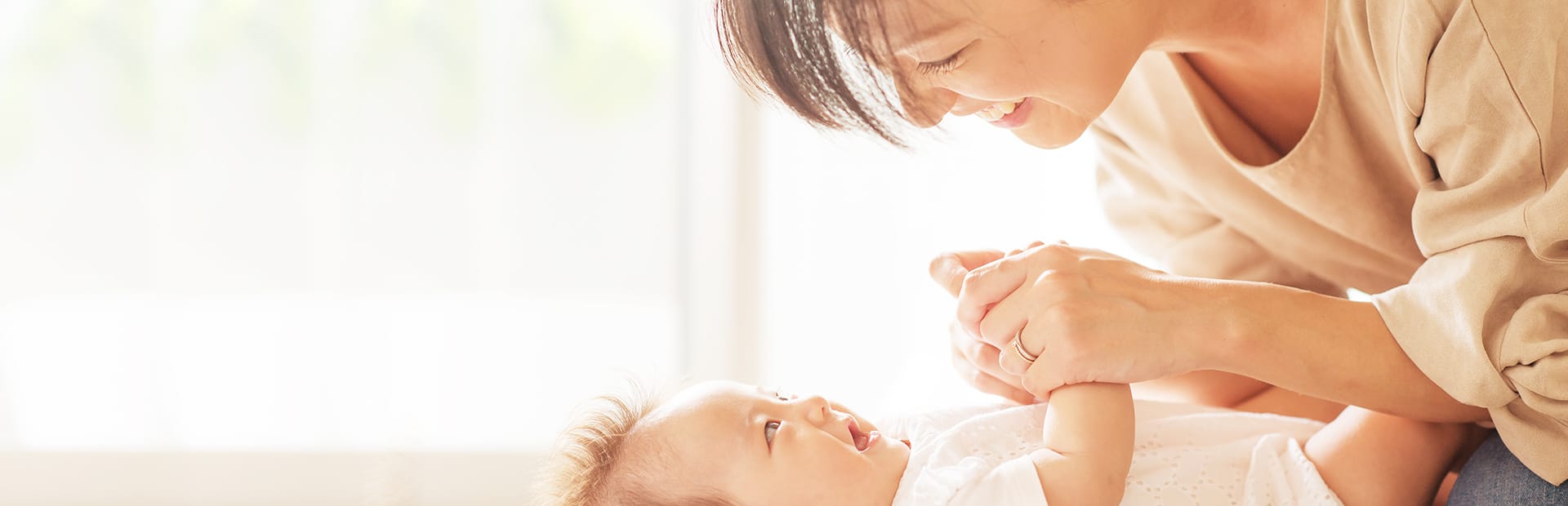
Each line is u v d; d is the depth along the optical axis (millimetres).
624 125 2461
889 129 956
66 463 2465
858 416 1262
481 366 2482
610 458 1265
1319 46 1120
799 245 2410
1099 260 1099
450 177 2436
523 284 2475
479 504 2496
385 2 2389
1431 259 1025
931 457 1172
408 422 2479
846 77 922
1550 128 917
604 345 2510
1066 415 1105
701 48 2416
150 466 2469
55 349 2453
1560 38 907
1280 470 1170
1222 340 1021
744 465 1190
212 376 2463
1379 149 1137
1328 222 1218
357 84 2396
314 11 2383
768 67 915
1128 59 1033
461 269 2459
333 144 2406
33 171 2416
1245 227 1357
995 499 1098
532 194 2457
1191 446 1220
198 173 2414
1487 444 1095
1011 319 1089
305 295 2449
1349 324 1020
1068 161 2309
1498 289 947
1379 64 1018
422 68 2402
